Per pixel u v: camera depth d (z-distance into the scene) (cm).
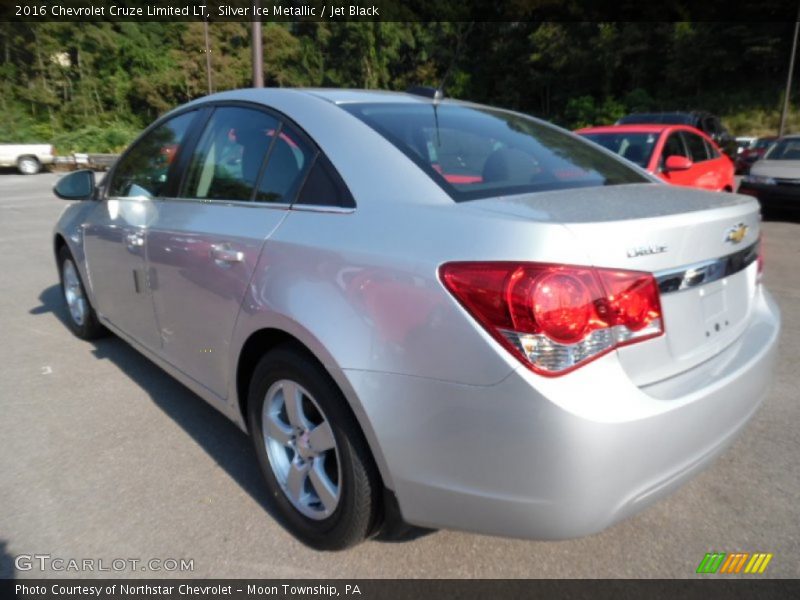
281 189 239
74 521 241
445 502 180
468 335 166
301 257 210
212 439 306
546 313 158
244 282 231
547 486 163
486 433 166
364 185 211
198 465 282
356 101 258
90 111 4034
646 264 174
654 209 192
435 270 173
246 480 271
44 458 287
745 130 3794
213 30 4300
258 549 226
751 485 268
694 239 188
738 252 212
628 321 169
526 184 226
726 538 234
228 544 229
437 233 181
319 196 222
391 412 181
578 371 162
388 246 188
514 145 262
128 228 325
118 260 340
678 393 180
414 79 4769
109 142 3412
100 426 318
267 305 216
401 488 187
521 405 160
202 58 4225
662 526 241
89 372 388
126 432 312
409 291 177
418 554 224
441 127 252
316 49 4650
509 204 192
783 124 2947
